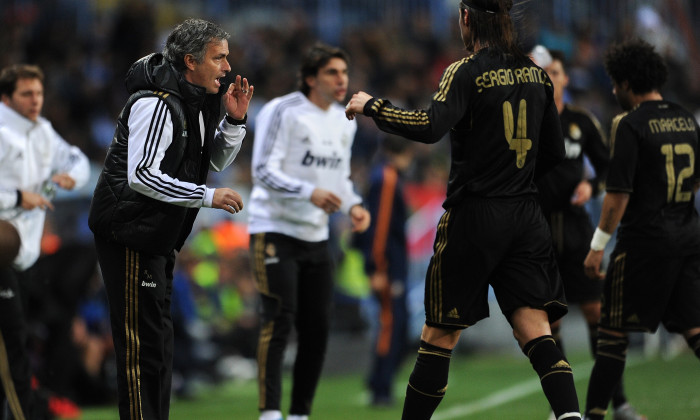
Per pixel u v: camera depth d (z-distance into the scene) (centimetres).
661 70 1933
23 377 2044
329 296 2272
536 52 2177
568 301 2253
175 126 1546
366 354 4112
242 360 3862
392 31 6444
